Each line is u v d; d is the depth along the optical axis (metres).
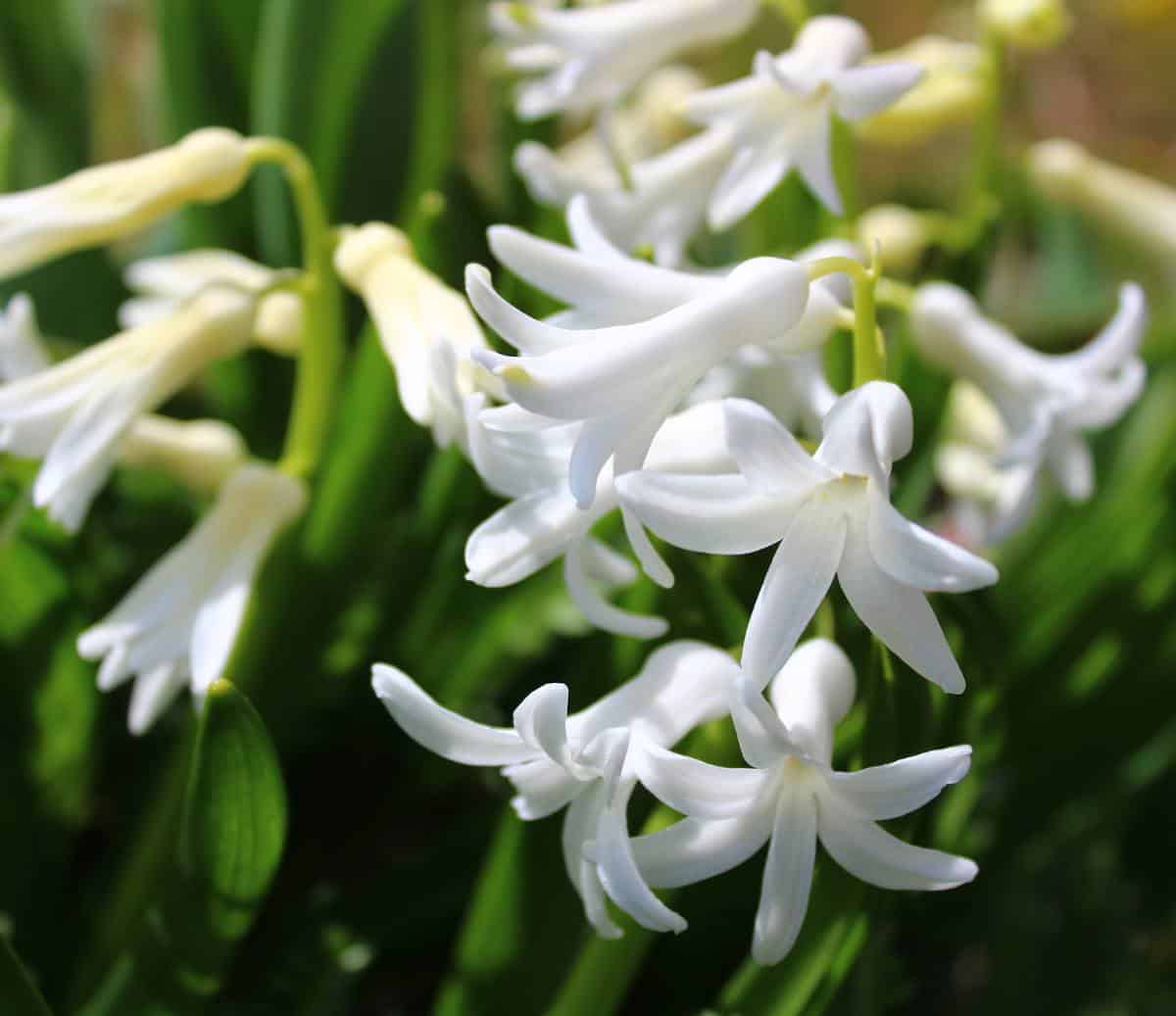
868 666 0.21
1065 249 0.35
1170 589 0.26
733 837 0.18
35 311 0.29
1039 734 0.27
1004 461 0.23
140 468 0.26
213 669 0.21
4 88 0.28
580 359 0.18
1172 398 0.30
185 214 0.28
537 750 0.18
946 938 0.26
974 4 0.58
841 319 0.20
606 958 0.20
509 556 0.19
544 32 0.24
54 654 0.23
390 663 0.26
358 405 0.24
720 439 0.19
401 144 0.28
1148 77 0.59
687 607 0.21
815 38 0.23
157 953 0.21
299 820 0.27
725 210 0.22
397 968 0.25
